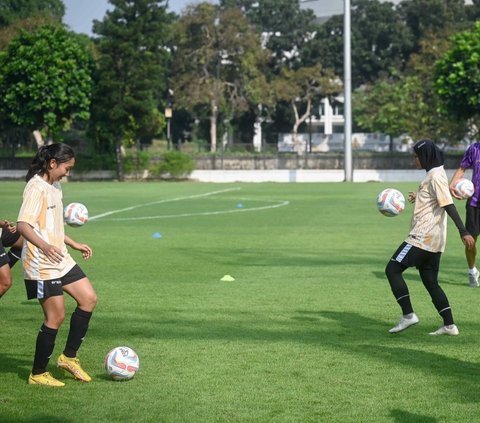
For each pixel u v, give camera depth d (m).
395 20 80.12
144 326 9.21
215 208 29.80
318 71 76.25
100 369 7.36
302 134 86.31
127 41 56.25
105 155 60.59
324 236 19.89
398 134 67.25
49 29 57.66
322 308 10.33
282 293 11.49
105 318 9.68
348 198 35.84
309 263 14.91
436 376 7.05
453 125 62.59
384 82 72.44
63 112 57.00
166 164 60.12
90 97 57.41
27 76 55.34
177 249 17.17
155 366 7.41
